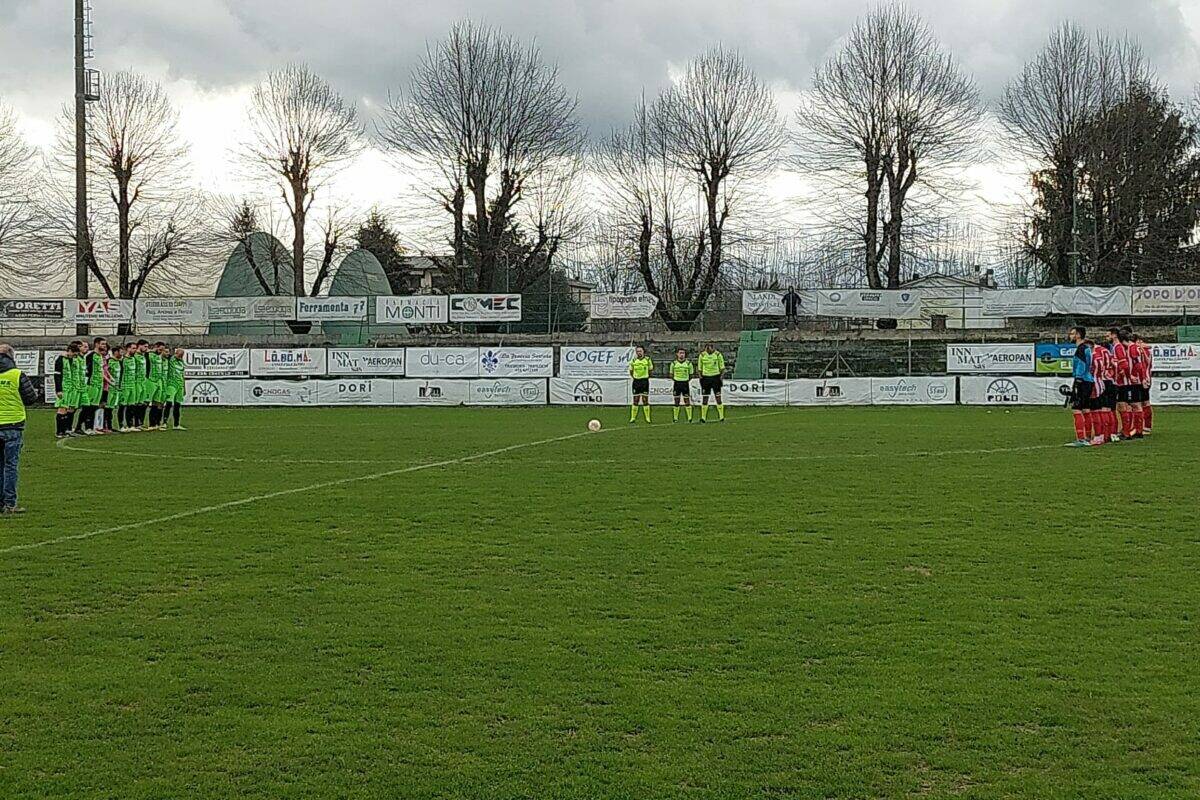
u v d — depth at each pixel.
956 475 17.09
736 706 6.54
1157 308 42.91
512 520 12.99
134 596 9.32
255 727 6.25
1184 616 8.48
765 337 47.94
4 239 55.84
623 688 6.86
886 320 50.31
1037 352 39.91
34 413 38.38
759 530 12.26
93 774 5.64
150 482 16.89
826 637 7.96
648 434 26.05
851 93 55.16
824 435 25.28
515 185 58.09
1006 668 7.21
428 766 5.71
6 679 7.11
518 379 41.75
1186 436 23.67
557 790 5.43
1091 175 55.47
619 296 46.50
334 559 10.77
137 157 57.84
